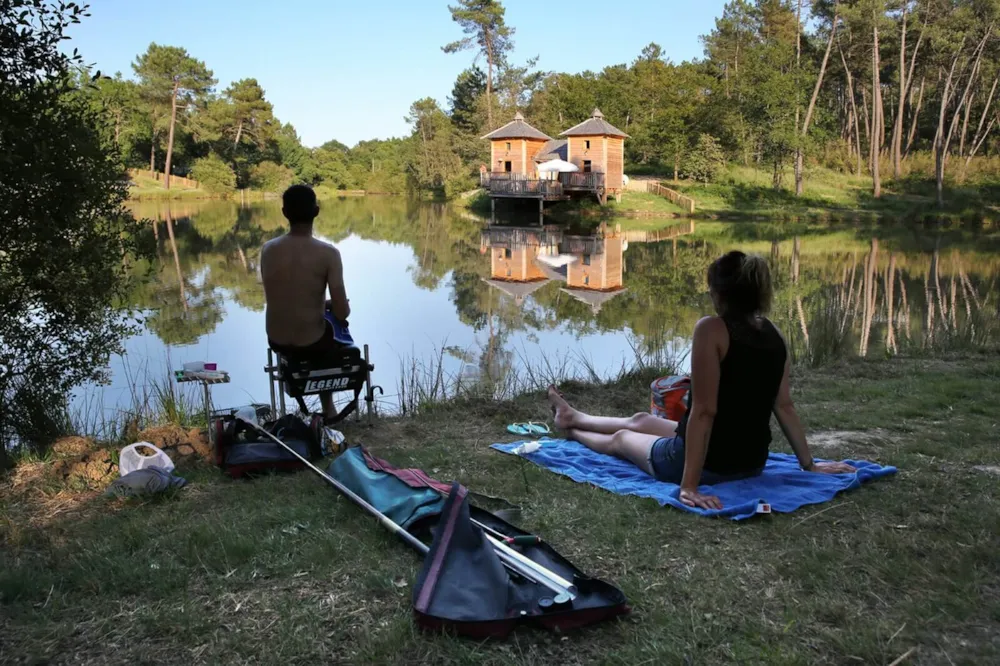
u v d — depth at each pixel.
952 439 4.60
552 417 5.46
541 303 14.94
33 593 2.81
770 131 40.75
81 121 5.63
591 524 3.35
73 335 6.21
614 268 20.55
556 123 56.22
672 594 2.74
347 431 5.07
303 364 4.75
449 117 66.56
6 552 3.17
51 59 5.39
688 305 14.39
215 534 3.21
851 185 42.59
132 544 3.17
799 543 3.12
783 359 3.60
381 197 72.44
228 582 2.86
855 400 5.75
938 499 3.58
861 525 3.31
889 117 53.97
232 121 64.88
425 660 2.36
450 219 40.88
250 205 50.44
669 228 33.06
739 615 2.60
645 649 2.38
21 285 5.70
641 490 3.71
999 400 5.54
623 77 54.22
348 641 2.48
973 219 31.75
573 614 2.51
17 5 5.15
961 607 2.60
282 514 3.46
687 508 3.46
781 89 39.97
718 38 55.16
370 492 3.58
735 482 3.71
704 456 3.54
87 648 2.47
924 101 51.47
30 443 5.46
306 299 4.62
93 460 4.16
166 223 34.06
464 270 20.50
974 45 41.66
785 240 26.83
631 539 3.19
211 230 30.28
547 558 2.88
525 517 3.45
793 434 3.88
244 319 12.11
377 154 93.19
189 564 3.01
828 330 8.20
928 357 7.54
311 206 4.64
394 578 2.86
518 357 9.66
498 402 5.88
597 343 10.71
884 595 2.72
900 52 42.84
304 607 2.67
